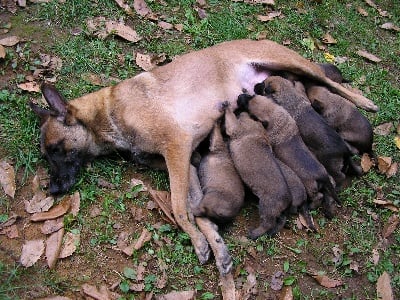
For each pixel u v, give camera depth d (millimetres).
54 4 1618
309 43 1756
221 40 1690
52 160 1246
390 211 1284
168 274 1100
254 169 1151
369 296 1120
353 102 1484
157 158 1301
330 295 1106
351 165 1319
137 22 1674
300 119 1282
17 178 1234
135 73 1523
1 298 1016
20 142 1296
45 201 1193
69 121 1257
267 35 1756
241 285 1094
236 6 1816
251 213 1221
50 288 1052
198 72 1343
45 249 1106
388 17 1960
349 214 1264
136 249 1122
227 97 1369
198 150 1326
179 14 1744
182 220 1157
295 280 1117
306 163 1203
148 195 1241
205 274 1108
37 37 1543
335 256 1171
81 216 1180
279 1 1890
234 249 1148
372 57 1750
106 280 1077
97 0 1677
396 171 1386
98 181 1263
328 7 1915
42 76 1449
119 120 1289
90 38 1579
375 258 1181
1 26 1551
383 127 1511
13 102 1369
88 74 1486
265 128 1246
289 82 1351
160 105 1277
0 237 1120
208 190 1149
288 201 1135
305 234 1198
